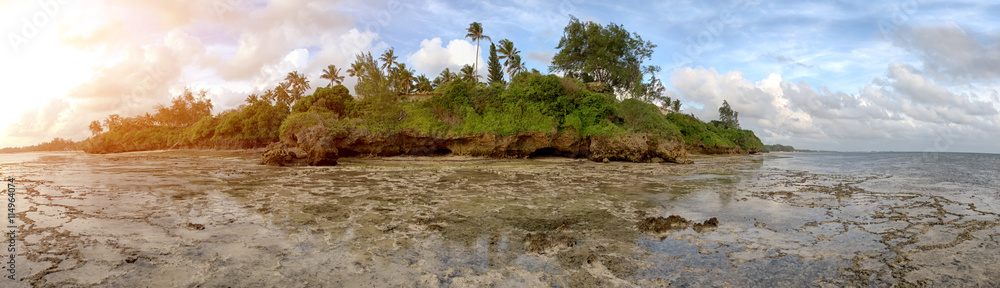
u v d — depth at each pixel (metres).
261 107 67.25
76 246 6.75
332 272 5.68
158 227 8.31
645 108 48.66
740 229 8.71
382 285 5.21
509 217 10.05
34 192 13.59
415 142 49.84
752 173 26.52
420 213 10.44
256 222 8.97
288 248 6.87
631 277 5.63
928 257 6.61
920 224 9.32
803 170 30.70
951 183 19.61
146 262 5.98
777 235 8.15
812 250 7.04
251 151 62.34
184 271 5.61
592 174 24.20
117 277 5.32
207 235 7.69
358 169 26.80
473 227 8.81
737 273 5.81
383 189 15.59
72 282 5.12
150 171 23.95
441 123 49.72
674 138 47.41
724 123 112.69
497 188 16.31
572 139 47.59
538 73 60.00
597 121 48.97
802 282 5.46
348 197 13.24
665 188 16.78
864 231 8.56
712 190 16.16
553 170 27.52
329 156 30.48
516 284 5.32
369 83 54.25
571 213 10.67
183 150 71.88
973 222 9.55
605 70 66.38
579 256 6.61
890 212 11.00
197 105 103.12
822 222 9.54
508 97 51.00
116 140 81.81
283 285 5.14
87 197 12.48
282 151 29.77
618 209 11.37
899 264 6.25
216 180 18.42
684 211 11.12
